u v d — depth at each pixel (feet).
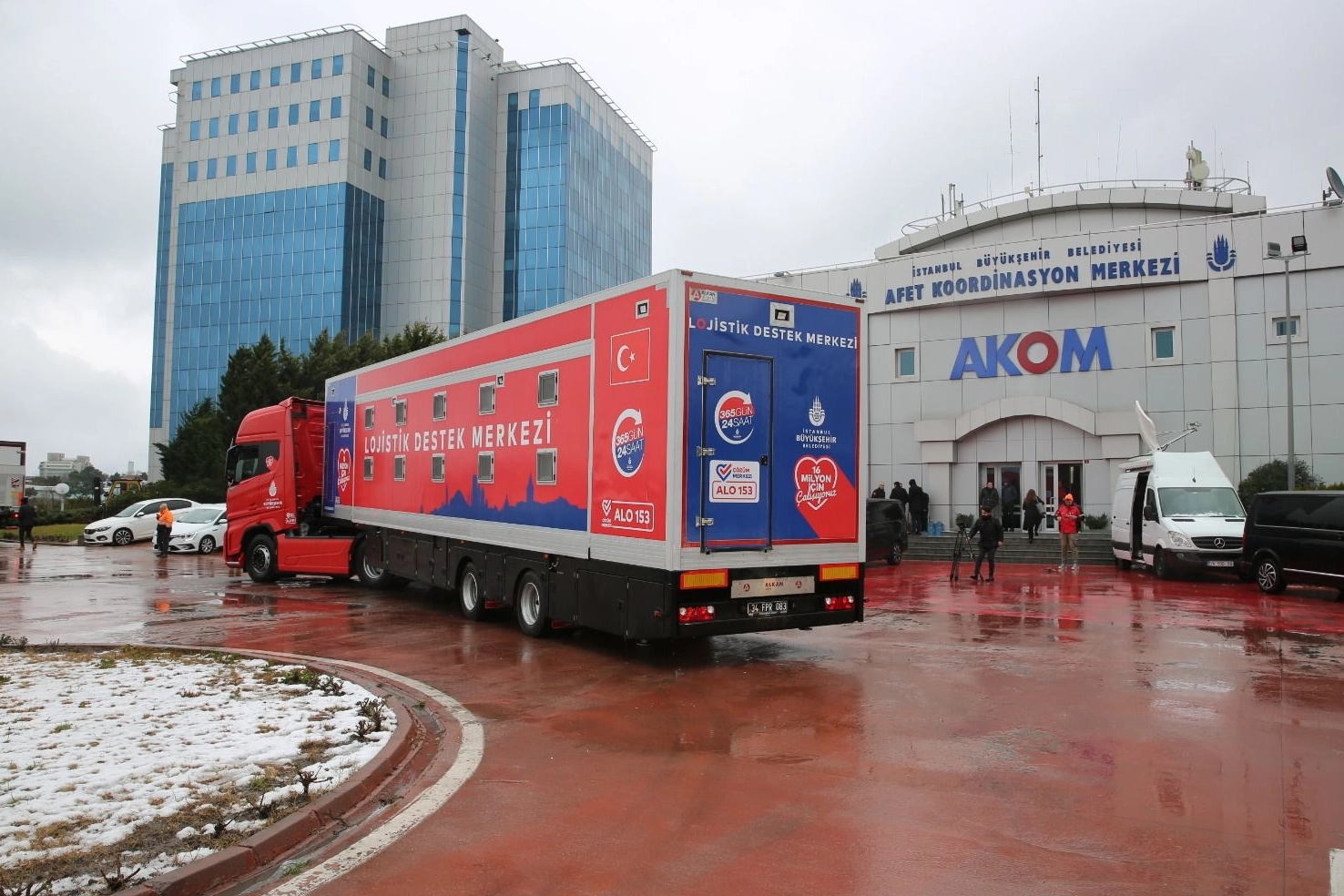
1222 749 21.34
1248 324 84.99
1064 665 31.91
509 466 38.22
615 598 31.76
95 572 70.69
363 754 20.30
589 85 284.41
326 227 247.29
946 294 97.40
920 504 92.07
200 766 19.51
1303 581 51.55
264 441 59.16
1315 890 13.85
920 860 15.15
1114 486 89.45
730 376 30.09
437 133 257.14
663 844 15.96
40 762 19.66
